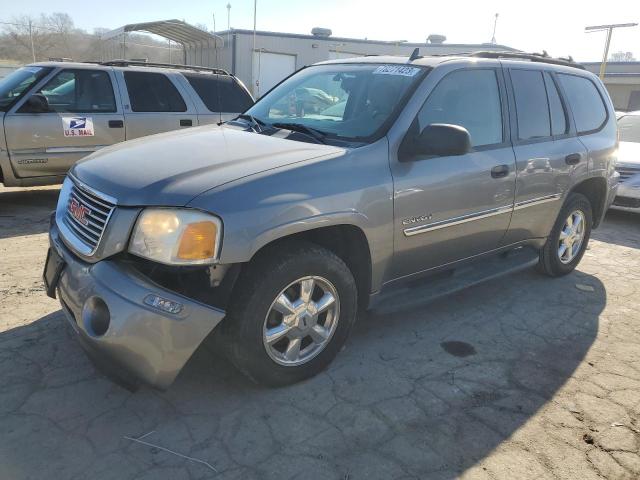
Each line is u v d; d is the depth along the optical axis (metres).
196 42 21.45
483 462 2.59
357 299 3.39
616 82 30.12
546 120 4.50
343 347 3.40
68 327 3.63
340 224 3.02
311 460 2.54
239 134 3.55
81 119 7.06
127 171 2.85
